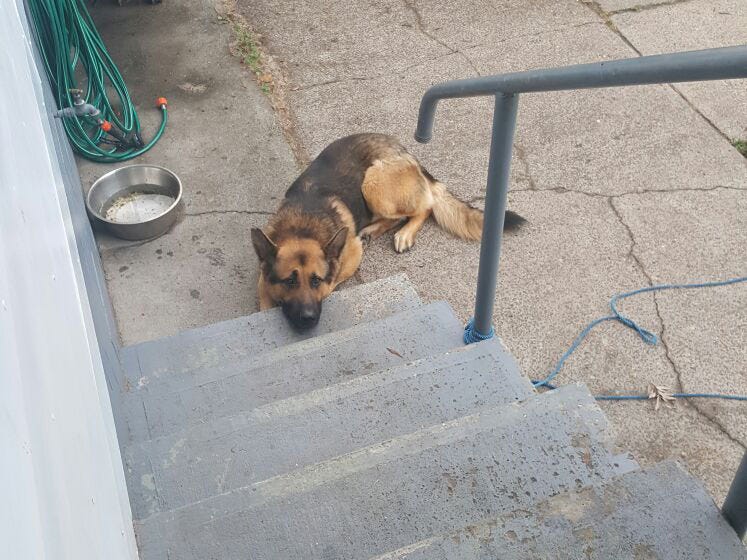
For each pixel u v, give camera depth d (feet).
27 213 4.84
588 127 19.13
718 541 5.41
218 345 12.73
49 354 3.88
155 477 8.20
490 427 7.67
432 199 16.58
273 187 17.72
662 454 11.91
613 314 14.34
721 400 12.70
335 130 19.44
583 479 7.18
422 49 22.30
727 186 17.25
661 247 15.76
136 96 20.13
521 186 17.48
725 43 21.93
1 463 2.26
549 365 13.46
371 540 6.68
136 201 17.19
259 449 8.48
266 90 20.59
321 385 10.71
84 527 3.35
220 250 16.15
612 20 23.31
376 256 16.55
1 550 1.95
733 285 14.82
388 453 7.41
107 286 15.23
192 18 23.07
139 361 12.17
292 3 24.29
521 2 24.34
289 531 6.75
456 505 6.93
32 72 10.49
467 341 11.19
